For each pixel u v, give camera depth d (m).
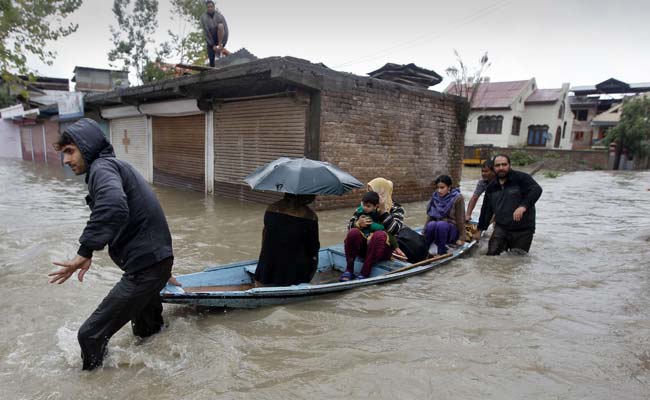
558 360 3.12
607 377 2.90
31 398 2.62
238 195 11.10
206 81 9.85
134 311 3.02
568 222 9.27
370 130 10.47
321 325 3.66
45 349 3.22
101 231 2.64
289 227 4.18
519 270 5.43
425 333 3.53
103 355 3.00
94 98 15.49
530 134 35.62
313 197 4.31
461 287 4.70
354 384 2.78
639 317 3.97
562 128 36.75
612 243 7.09
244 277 4.64
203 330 3.56
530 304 4.25
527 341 3.41
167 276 3.13
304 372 2.93
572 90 41.62
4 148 28.00
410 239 5.41
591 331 3.63
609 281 5.06
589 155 29.78
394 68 15.73
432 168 12.51
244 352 3.21
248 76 8.95
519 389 2.74
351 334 3.50
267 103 10.16
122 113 15.54
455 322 3.75
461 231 6.01
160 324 3.53
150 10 27.00
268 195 10.20
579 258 6.10
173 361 3.08
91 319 2.91
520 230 6.09
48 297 4.22
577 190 15.86
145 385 2.78
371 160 10.62
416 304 4.14
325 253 5.57
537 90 36.72
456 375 2.89
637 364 3.08
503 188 6.15
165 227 3.10
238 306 3.79
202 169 12.31
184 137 12.91
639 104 29.28
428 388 2.74
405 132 11.45
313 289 4.08
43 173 17.61
